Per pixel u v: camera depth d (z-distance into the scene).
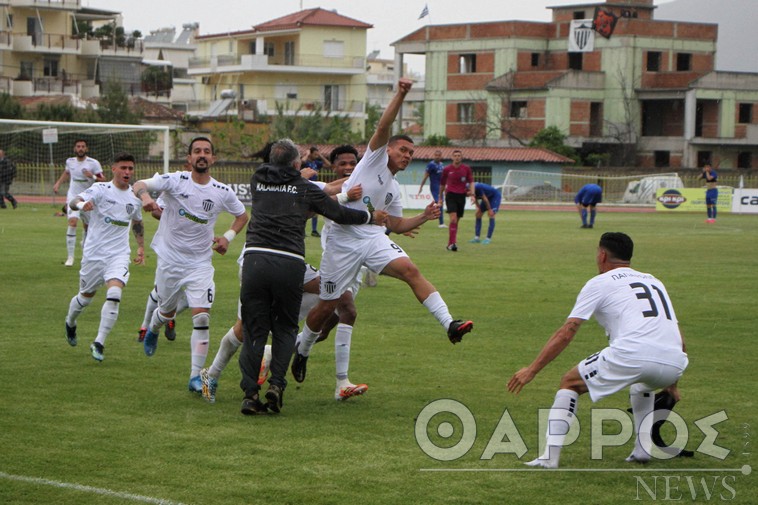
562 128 87.38
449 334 10.55
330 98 104.25
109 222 13.38
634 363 8.42
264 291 10.26
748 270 24.81
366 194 11.38
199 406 10.64
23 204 52.06
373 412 10.48
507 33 91.06
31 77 89.31
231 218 47.12
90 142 61.03
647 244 33.34
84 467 8.33
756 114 88.44
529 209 61.56
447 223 44.78
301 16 103.75
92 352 12.75
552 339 8.70
